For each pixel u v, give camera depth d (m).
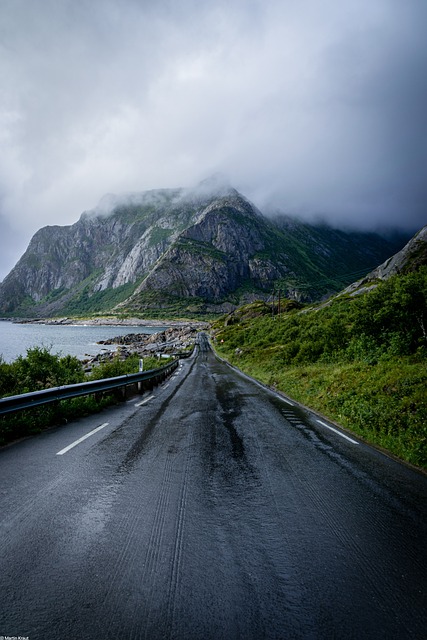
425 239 56.09
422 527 3.85
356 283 69.25
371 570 3.01
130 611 2.44
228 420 9.66
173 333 116.69
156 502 4.27
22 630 2.27
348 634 2.30
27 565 2.94
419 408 8.53
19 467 5.41
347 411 10.08
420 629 2.37
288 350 26.22
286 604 2.55
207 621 2.36
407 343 16.78
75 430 8.13
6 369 13.02
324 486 4.97
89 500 4.27
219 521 3.81
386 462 6.29
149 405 12.19
